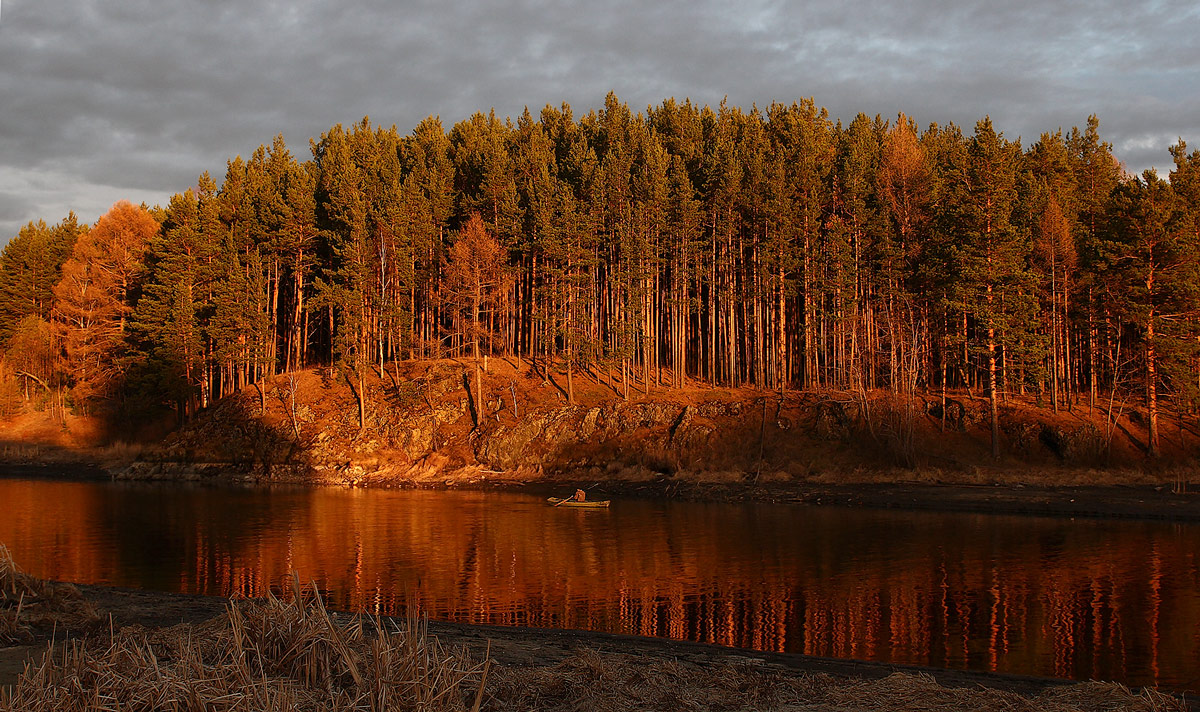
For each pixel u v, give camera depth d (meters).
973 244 60.28
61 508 48.25
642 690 11.12
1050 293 65.38
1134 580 26.84
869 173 75.06
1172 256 56.94
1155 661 17.89
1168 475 54.25
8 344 100.81
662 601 24.05
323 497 55.47
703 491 55.00
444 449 69.56
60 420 88.25
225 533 38.16
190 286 78.88
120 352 86.00
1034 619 21.84
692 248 74.50
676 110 99.88
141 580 26.78
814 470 58.62
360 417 73.06
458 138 104.56
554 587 26.05
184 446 73.75
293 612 10.44
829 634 20.30
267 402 75.81
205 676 8.98
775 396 67.50
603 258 79.19
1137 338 64.38
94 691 8.38
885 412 63.16
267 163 99.62
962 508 46.06
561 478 62.88
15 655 11.62
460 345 79.56
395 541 35.78
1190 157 71.56
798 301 82.25
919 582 26.77
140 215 91.12
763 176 73.69
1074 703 10.90
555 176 82.94
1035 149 79.19
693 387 74.56
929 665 17.56
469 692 9.88
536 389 74.50
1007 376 61.00
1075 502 45.62
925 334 67.38
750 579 27.39
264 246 80.44
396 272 79.69
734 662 14.38
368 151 95.38
